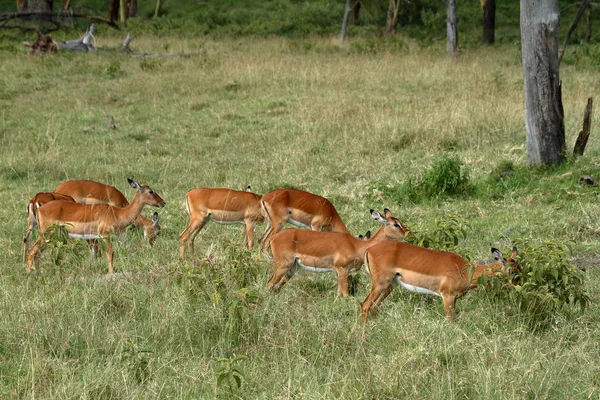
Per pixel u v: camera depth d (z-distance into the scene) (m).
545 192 13.96
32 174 17.02
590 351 8.05
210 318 8.96
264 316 9.07
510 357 7.89
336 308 9.54
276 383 7.55
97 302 9.59
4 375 7.80
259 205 12.30
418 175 15.47
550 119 14.82
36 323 8.77
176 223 13.92
